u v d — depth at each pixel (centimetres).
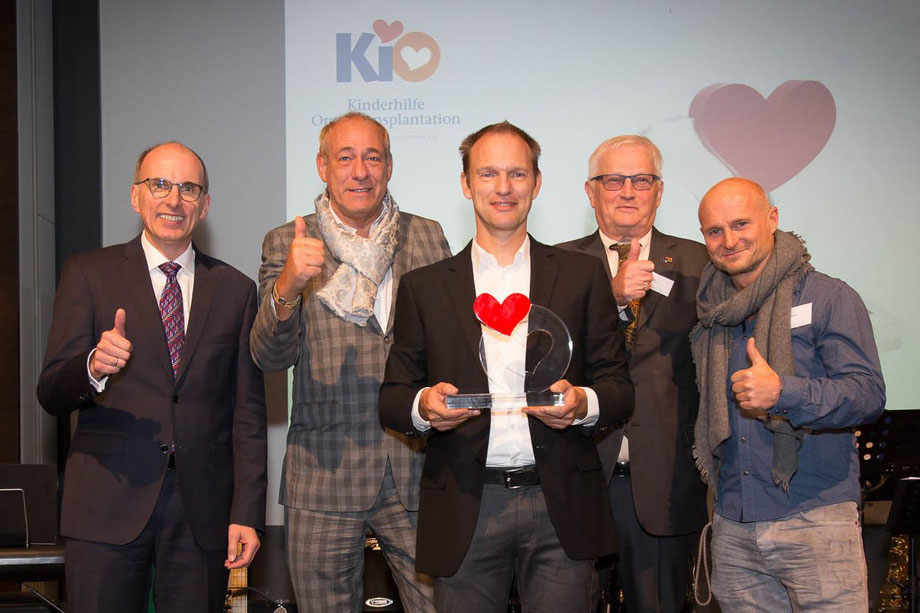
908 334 376
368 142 233
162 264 231
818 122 376
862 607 201
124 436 216
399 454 229
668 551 246
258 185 371
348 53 372
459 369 193
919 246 378
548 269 202
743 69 375
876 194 378
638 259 251
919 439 286
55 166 373
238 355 234
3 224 341
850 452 210
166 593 217
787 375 201
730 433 216
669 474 240
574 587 189
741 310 216
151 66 369
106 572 209
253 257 371
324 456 229
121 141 367
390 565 237
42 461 361
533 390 190
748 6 375
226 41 371
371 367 230
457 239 372
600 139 373
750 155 375
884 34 378
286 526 235
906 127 378
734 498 216
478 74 372
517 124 372
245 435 229
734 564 218
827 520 204
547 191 372
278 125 372
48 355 217
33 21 355
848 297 210
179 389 221
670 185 374
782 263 213
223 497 225
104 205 366
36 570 264
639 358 246
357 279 230
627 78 374
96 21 371
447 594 190
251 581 325
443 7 372
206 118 370
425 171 372
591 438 200
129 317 222
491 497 190
